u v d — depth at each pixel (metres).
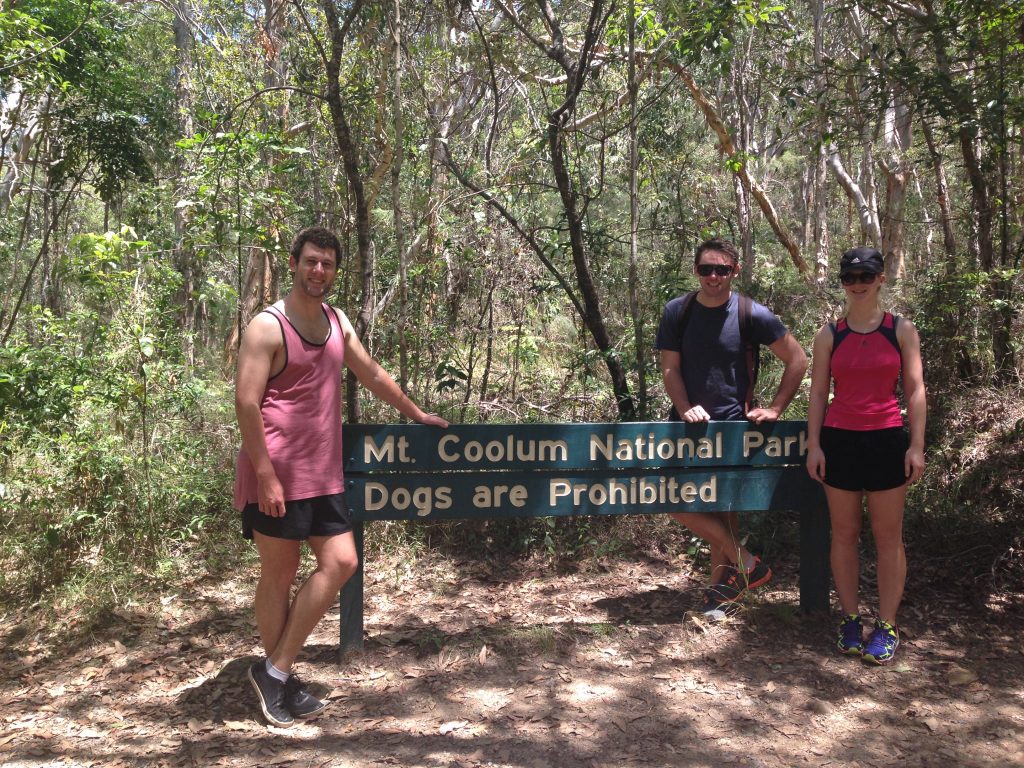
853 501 3.89
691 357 4.26
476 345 7.50
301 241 3.23
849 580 3.95
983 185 6.72
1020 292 6.38
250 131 6.00
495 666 3.79
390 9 5.93
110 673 3.78
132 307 5.66
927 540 5.09
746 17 5.96
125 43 10.99
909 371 3.73
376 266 7.58
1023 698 3.48
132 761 3.05
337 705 3.47
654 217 7.63
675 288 6.70
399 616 4.42
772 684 3.60
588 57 6.21
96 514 4.95
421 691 3.57
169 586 4.71
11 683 3.70
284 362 3.18
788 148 16.28
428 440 3.92
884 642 3.82
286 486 3.22
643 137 8.85
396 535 5.34
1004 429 5.78
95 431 5.58
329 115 7.39
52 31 9.07
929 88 6.08
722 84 12.13
